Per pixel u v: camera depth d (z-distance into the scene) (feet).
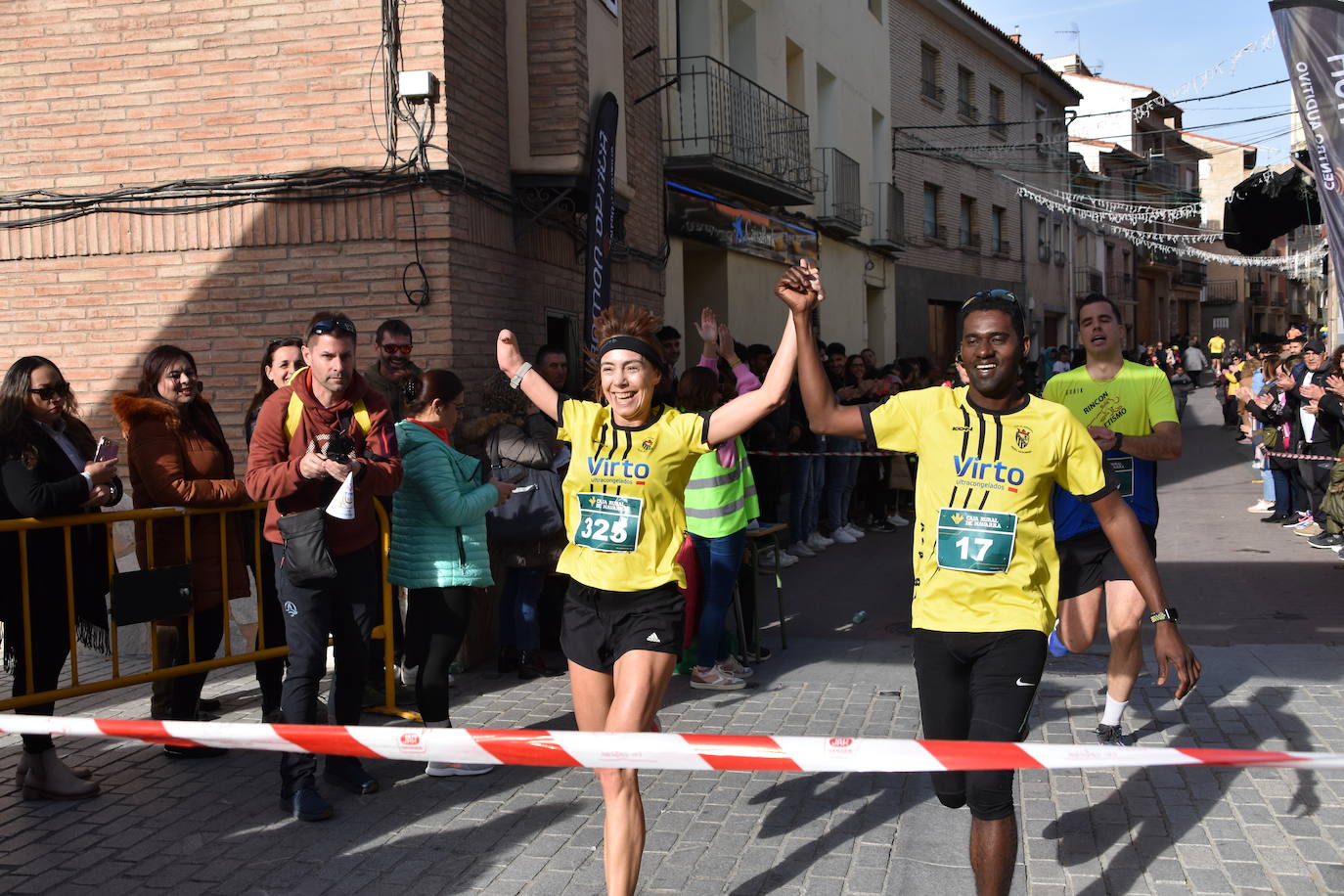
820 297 10.53
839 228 61.57
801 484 35.53
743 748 8.59
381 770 16.21
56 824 14.21
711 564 20.04
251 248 23.86
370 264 23.40
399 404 20.27
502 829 13.91
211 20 23.86
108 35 24.25
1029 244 104.78
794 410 36.04
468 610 16.51
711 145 45.27
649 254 36.73
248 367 23.95
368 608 14.99
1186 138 176.35
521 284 27.12
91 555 15.65
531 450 20.22
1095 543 15.87
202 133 24.04
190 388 16.71
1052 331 115.75
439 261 23.16
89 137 24.43
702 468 19.89
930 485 10.55
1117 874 12.32
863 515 42.70
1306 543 35.55
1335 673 20.01
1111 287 140.67
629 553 11.34
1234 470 58.80
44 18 24.41
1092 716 18.04
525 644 20.95
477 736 8.88
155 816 14.46
